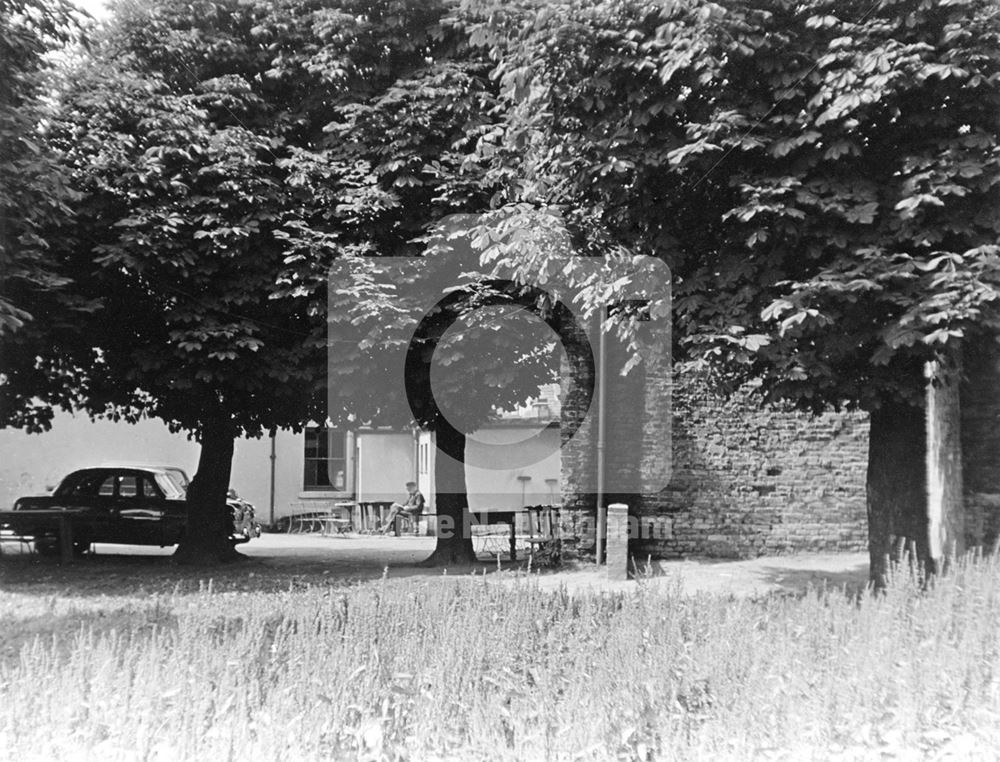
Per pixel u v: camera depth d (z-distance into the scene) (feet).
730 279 26.76
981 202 25.13
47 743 14.03
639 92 26.84
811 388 26.37
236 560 50.98
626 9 26.86
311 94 44.32
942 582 20.83
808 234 25.66
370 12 43.86
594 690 14.46
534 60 27.30
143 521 52.90
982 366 32.24
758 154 26.45
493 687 14.90
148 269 40.55
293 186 41.45
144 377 44.47
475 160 37.88
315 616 18.30
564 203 29.89
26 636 23.16
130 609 27.40
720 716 14.21
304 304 42.04
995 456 34.27
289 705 14.20
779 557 45.50
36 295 40.32
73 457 73.51
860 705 14.80
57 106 42.32
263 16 45.03
